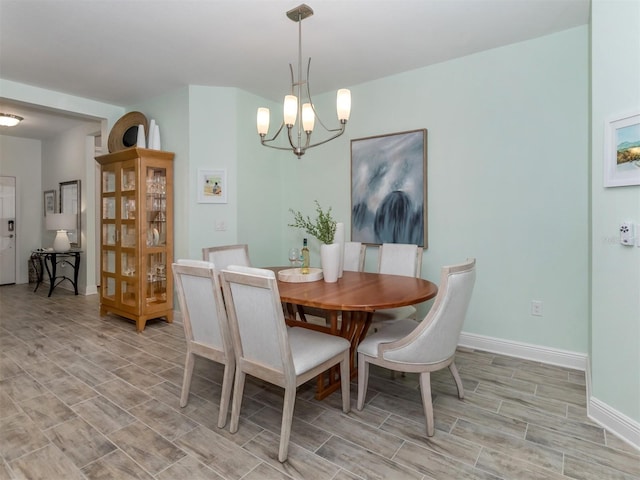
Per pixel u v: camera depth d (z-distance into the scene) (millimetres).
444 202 3184
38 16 2455
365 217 3623
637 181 1721
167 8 2359
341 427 1936
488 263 2998
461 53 2996
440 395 2281
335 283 2426
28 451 1717
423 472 1586
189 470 1596
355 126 3699
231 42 2820
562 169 2680
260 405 2176
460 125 3088
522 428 1914
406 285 2350
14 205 5984
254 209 4020
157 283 3840
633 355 1767
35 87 3734
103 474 1568
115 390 2344
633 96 1738
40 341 3281
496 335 2988
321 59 3107
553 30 2637
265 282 1594
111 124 4297
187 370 2125
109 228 4016
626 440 1787
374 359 2006
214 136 3762
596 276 1979
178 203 3826
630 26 1750
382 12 2396
